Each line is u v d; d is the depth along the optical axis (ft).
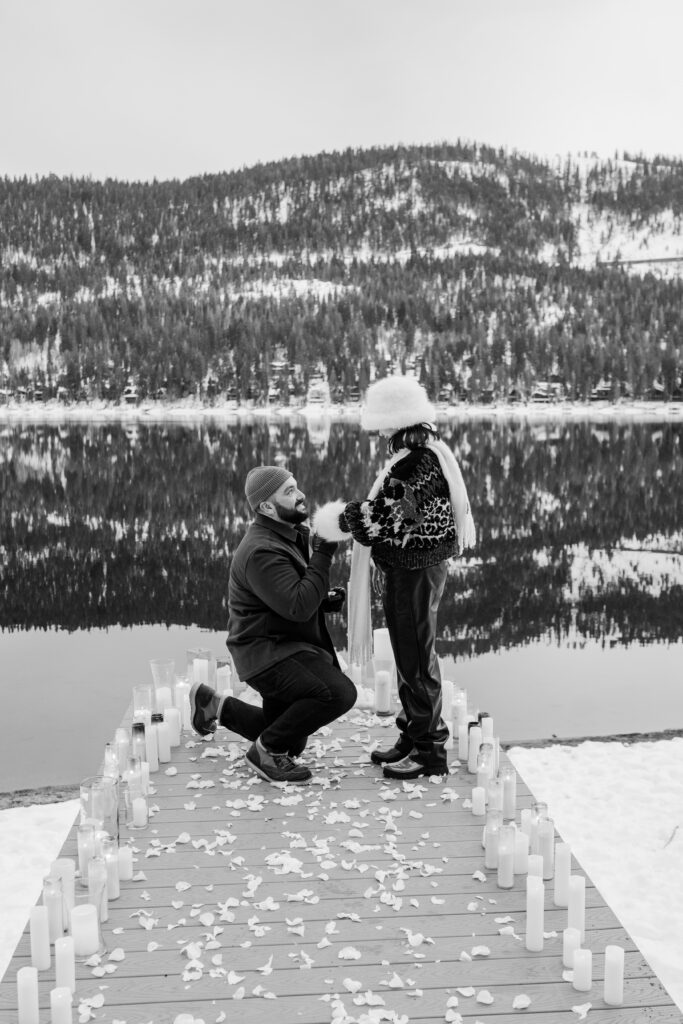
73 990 7.65
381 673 15.16
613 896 12.00
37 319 347.15
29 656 27.12
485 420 246.27
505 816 11.12
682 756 17.51
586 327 333.21
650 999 7.55
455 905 9.04
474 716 13.88
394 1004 7.47
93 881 8.63
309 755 13.26
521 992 7.66
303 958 8.06
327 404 302.04
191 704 13.85
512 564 41.60
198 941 8.37
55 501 69.97
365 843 10.40
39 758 18.62
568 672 25.03
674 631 29.66
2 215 594.24
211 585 37.86
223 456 121.90
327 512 11.91
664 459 110.01
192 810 11.37
